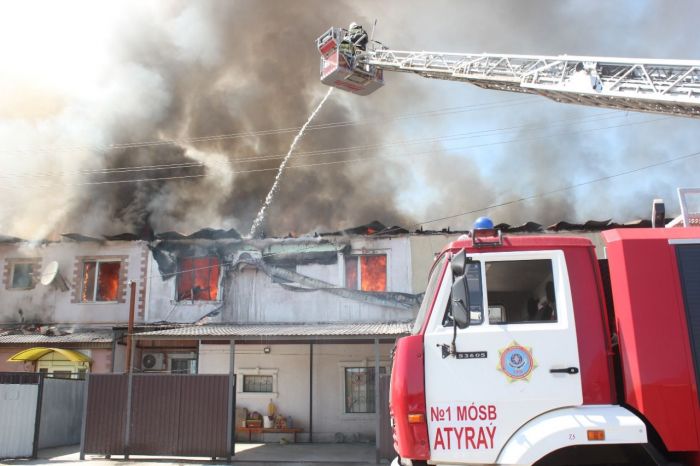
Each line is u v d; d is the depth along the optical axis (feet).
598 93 34.19
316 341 54.39
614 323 13.79
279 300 57.36
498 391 13.14
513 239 14.14
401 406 13.48
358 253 57.93
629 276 13.37
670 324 12.99
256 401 55.21
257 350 56.08
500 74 42.19
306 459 41.45
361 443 52.54
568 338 13.35
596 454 13.02
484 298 13.76
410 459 13.34
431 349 13.64
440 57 47.06
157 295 58.54
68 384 50.26
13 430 40.91
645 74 32.17
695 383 12.64
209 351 56.49
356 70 53.83
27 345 56.49
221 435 40.86
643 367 12.80
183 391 41.75
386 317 56.13
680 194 15.29
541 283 13.92
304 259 58.03
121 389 42.01
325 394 54.85
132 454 41.06
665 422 12.51
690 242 13.48
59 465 38.55
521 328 13.48
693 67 30.42
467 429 13.06
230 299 57.67
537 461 12.90
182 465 38.99
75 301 59.31
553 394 13.01
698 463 12.46
